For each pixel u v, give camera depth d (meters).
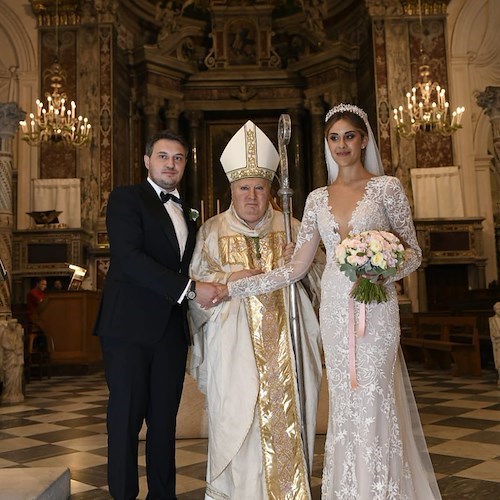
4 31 14.56
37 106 13.25
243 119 17.41
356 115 2.80
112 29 14.66
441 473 3.60
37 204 13.92
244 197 3.23
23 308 11.54
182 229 3.23
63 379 10.12
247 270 3.08
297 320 3.04
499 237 15.26
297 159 16.94
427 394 6.89
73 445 4.74
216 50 17.14
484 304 10.14
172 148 3.16
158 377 3.05
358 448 2.58
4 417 6.22
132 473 2.91
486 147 14.78
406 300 13.32
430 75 14.64
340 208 2.77
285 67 17.38
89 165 14.18
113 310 3.03
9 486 3.04
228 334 3.08
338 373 2.70
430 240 13.46
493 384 7.61
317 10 16.88
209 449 3.08
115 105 14.78
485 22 14.92
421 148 14.38
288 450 3.02
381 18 14.77
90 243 13.81
